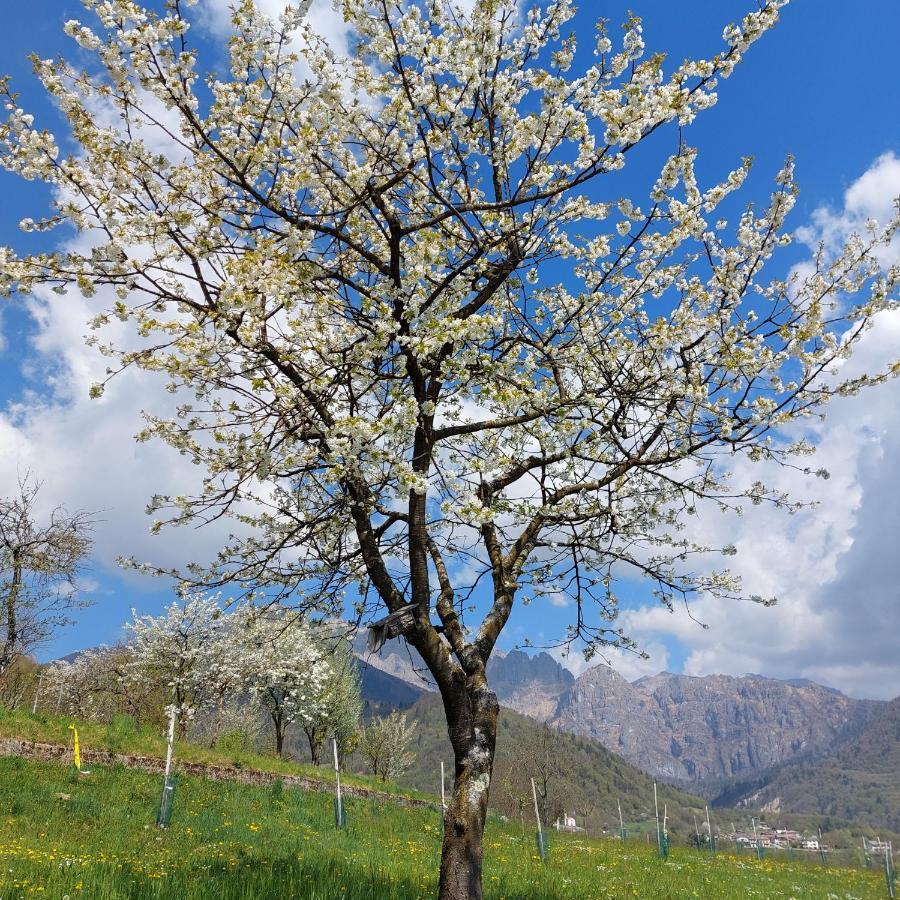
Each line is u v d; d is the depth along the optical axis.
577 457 8.30
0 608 21.75
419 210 8.69
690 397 7.72
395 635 6.55
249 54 6.41
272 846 12.11
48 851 9.62
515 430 9.19
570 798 44.94
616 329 9.08
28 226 6.25
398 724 48.56
